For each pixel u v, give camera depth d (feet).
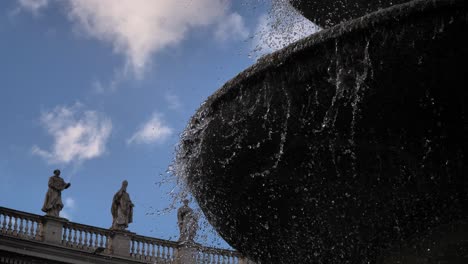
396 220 25.12
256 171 25.53
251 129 24.66
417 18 21.88
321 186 25.04
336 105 23.20
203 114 25.99
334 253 26.55
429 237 25.23
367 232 25.61
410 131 23.09
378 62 22.29
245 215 26.99
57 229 117.29
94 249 118.62
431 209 24.72
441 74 22.00
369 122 23.18
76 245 118.21
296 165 24.89
